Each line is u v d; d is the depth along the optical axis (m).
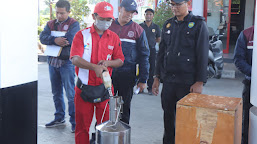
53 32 4.08
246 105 3.15
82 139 2.82
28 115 2.04
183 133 1.79
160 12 8.40
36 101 2.11
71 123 4.23
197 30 2.95
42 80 8.18
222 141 1.71
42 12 12.98
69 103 4.20
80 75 2.71
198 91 2.96
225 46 12.46
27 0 1.92
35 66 2.05
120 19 3.47
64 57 4.05
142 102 6.00
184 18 3.01
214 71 7.94
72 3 10.36
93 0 11.44
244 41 3.13
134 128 4.45
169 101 3.17
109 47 2.75
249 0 13.90
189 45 2.98
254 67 1.91
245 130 3.17
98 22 2.65
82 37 2.71
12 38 1.83
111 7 2.66
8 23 1.79
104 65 2.62
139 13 11.84
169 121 3.24
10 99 1.87
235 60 3.18
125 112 3.58
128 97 3.56
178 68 3.03
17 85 1.92
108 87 1.82
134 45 3.49
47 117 4.93
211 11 12.07
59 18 4.06
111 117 1.68
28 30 1.95
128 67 3.48
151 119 4.90
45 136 4.05
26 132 2.04
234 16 14.94
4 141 1.86
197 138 1.76
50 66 4.27
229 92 7.05
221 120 1.70
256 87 1.87
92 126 4.47
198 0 11.55
